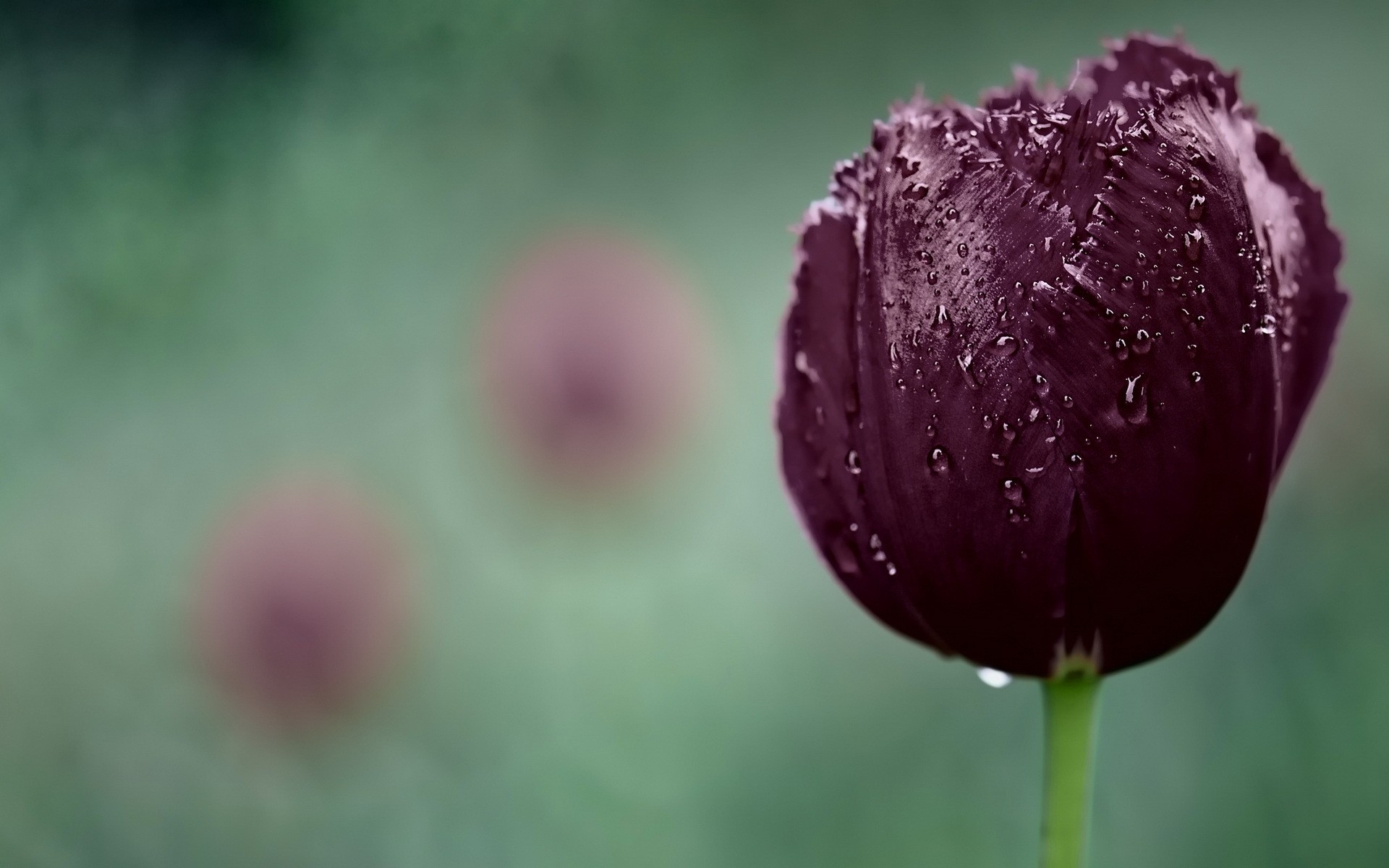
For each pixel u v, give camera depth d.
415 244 1.44
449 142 1.49
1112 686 1.18
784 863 1.21
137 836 1.23
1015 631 0.61
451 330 1.38
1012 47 1.70
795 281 0.67
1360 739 1.16
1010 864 1.19
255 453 1.34
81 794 1.24
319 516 1.18
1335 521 1.18
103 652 1.26
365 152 1.46
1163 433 0.58
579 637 1.26
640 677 1.25
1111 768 1.17
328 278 1.42
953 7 1.73
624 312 1.26
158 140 1.44
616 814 1.23
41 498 1.31
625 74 1.56
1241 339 0.58
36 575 1.28
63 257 1.40
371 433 1.34
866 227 0.62
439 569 1.27
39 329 1.38
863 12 1.68
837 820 1.21
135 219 1.41
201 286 1.41
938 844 1.19
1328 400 1.19
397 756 1.23
